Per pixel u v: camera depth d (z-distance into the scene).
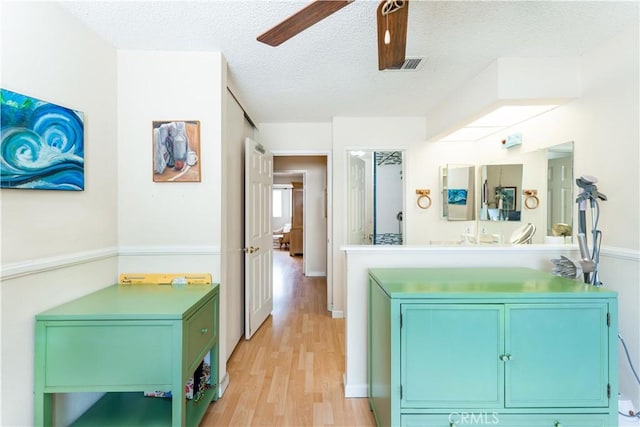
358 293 2.10
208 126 2.09
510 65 2.18
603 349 1.40
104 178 1.92
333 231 3.73
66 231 1.62
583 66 2.13
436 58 2.19
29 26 1.40
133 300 1.68
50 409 1.48
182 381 1.47
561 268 1.90
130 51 2.06
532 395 1.39
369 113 3.55
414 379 1.41
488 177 3.46
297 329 3.29
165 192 2.08
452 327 1.40
